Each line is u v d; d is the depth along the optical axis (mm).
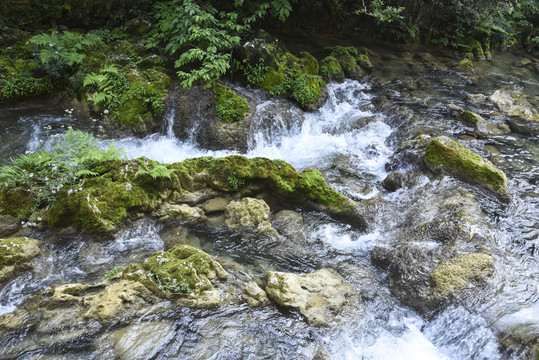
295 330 4496
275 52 9500
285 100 9234
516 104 9906
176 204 6297
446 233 5559
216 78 8922
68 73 8906
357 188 7184
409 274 5070
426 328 4645
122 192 5820
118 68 8906
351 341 4461
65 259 5324
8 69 8680
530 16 15805
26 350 4047
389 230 6090
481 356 4129
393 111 9547
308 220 6402
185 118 8211
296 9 13219
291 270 5441
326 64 10836
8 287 4824
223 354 4164
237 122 8094
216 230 6066
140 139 8102
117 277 4859
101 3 10414
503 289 4742
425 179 6922
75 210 5594
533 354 3846
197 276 4801
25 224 5492
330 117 9523
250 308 4703
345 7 13477
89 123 8453
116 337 4223
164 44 9734
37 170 6086
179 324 4445
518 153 8102
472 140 8344
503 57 14227
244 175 6516
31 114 8562
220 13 9453
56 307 4496
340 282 5180
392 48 13336
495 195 6473
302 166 7879
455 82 11570
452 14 13672
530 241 5664
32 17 9906
